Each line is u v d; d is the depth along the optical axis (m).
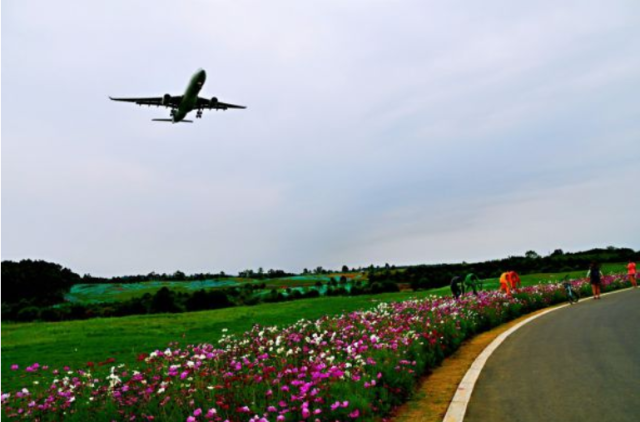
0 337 23.62
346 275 93.62
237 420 6.09
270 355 9.81
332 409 6.14
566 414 5.95
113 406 7.05
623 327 12.77
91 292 88.06
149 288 91.38
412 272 77.19
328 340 11.62
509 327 15.15
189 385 7.35
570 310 18.80
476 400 6.86
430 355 9.74
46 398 7.73
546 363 8.95
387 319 13.30
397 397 7.25
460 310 15.29
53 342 20.41
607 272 48.22
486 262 76.38
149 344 18.17
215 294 52.41
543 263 70.94
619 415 5.76
